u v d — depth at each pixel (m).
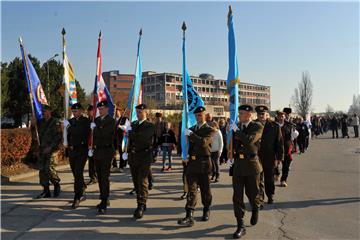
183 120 7.29
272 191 7.63
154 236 5.61
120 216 6.70
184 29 7.64
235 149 6.01
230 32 7.00
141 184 6.72
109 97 9.46
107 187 7.01
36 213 6.84
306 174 11.62
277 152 7.55
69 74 9.07
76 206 7.28
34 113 8.48
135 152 6.78
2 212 6.88
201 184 6.45
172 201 7.93
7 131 10.64
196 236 5.61
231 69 6.95
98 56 9.06
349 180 10.45
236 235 5.50
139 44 8.58
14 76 33.19
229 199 8.10
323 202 7.74
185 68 7.56
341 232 5.77
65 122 7.66
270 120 7.86
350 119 42.22
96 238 5.52
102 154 6.98
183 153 7.13
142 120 6.94
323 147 22.27
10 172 10.36
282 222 6.30
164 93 101.62
